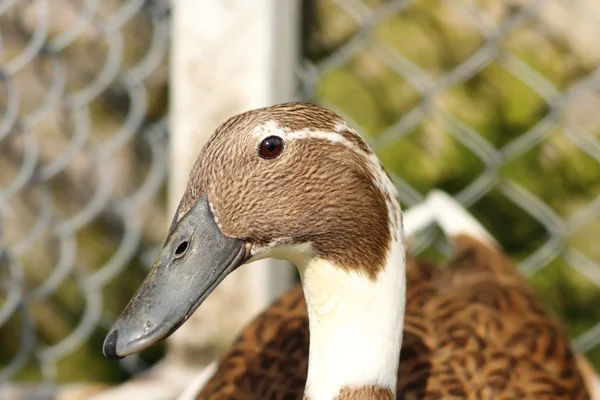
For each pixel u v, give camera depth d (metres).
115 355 2.29
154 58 4.58
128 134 4.62
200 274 2.35
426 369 3.06
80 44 4.99
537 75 4.57
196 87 4.14
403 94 4.84
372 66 4.88
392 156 4.83
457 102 4.81
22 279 5.04
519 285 3.59
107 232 5.07
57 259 5.07
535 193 4.70
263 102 4.09
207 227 2.38
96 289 4.70
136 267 5.05
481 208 4.81
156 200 4.98
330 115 2.43
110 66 4.64
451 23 4.84
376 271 2.51
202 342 4.28
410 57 4.86
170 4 4.52
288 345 3.22
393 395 2.61
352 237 2.46
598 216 4.66
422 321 3.25
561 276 4.69
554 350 3.23
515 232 4.78
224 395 3.14
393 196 2.52
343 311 2.54
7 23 5.02
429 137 4.83
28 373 5.01
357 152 2.44
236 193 2.37
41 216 5.04
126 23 4.96
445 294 3.44
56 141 5.03
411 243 4.09
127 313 2.32
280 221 2.39
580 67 4.71
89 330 4.71
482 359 3.11
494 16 4.73
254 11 4.05
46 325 5.02
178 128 4.20
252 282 4.19
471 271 3.61
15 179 5.03
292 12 4.20
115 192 5.02
